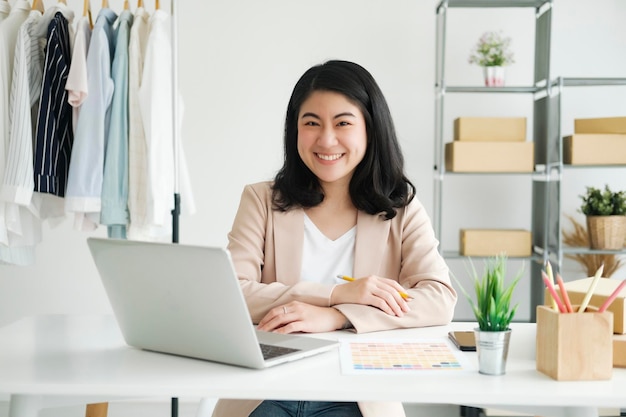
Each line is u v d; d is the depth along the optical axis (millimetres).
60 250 3586
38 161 2633
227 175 3660
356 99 1662
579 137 3271
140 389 1112
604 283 1452
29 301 3590
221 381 1137
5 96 2654
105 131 2738
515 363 1260
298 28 3641
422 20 3637
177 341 1278
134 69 2730
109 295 1336
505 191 3725
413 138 3670
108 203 2699
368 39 3645
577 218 3699
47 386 1117
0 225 2629
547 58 3314
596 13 3672
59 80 2670
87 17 2852
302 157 1704
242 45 3637
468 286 3672
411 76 3652
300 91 1699
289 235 1772
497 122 3361
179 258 1175
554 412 1277
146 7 3598
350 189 1757
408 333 1496
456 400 1078
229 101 3646
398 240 1772
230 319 1173
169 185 2744
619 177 3691
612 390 1094
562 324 1142
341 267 1763
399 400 1084
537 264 3527
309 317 1489
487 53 3447
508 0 3350
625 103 3670
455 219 3729
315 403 1499
